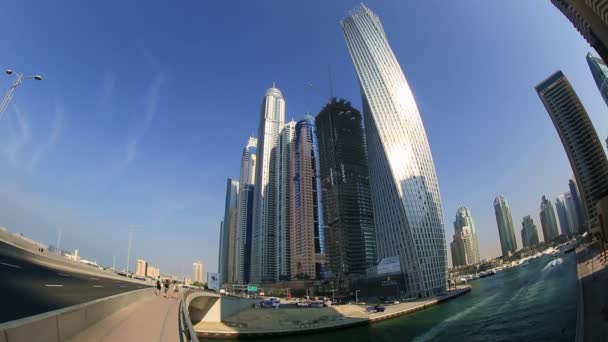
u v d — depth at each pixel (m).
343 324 102.50
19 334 8.53
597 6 59.31
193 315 92.56
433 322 107.88
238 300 111.69
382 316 118.19
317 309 128.38
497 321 96.69
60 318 11.35
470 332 87.31
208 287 102.81
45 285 27.31
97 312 16.06
